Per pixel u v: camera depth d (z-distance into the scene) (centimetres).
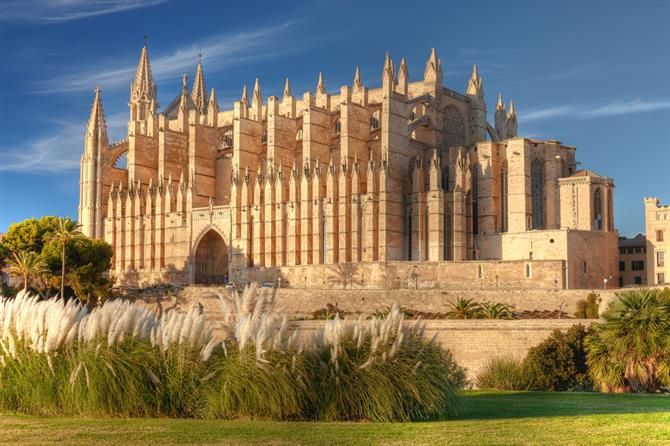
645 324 5103
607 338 5231
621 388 5150
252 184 12312
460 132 12525
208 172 13650
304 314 9050
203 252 12862
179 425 2698
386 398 2867
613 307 5394
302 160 12275
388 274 10169
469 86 12800
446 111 12300
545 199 11188
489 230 11050
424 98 11725
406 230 11031
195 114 13538
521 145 11044
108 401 2919
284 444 2380
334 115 12425
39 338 2988
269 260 11738
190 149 13438
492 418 2964
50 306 3141
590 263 10162
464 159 11144
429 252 10700
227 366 2925
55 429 2602
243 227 12131
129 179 13825
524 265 9619
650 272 10569
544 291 8394
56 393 2966
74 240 10256
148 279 13175
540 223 11225
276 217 11800
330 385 2909
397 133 11081
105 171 14362
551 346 5862
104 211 14288
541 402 3625
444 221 10769
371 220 10738
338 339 2964
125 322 2989
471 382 6103
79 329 2997
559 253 9962
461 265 9875
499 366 5847
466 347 6569
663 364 4969
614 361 5212
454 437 2503
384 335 2978
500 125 13400
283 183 11756
